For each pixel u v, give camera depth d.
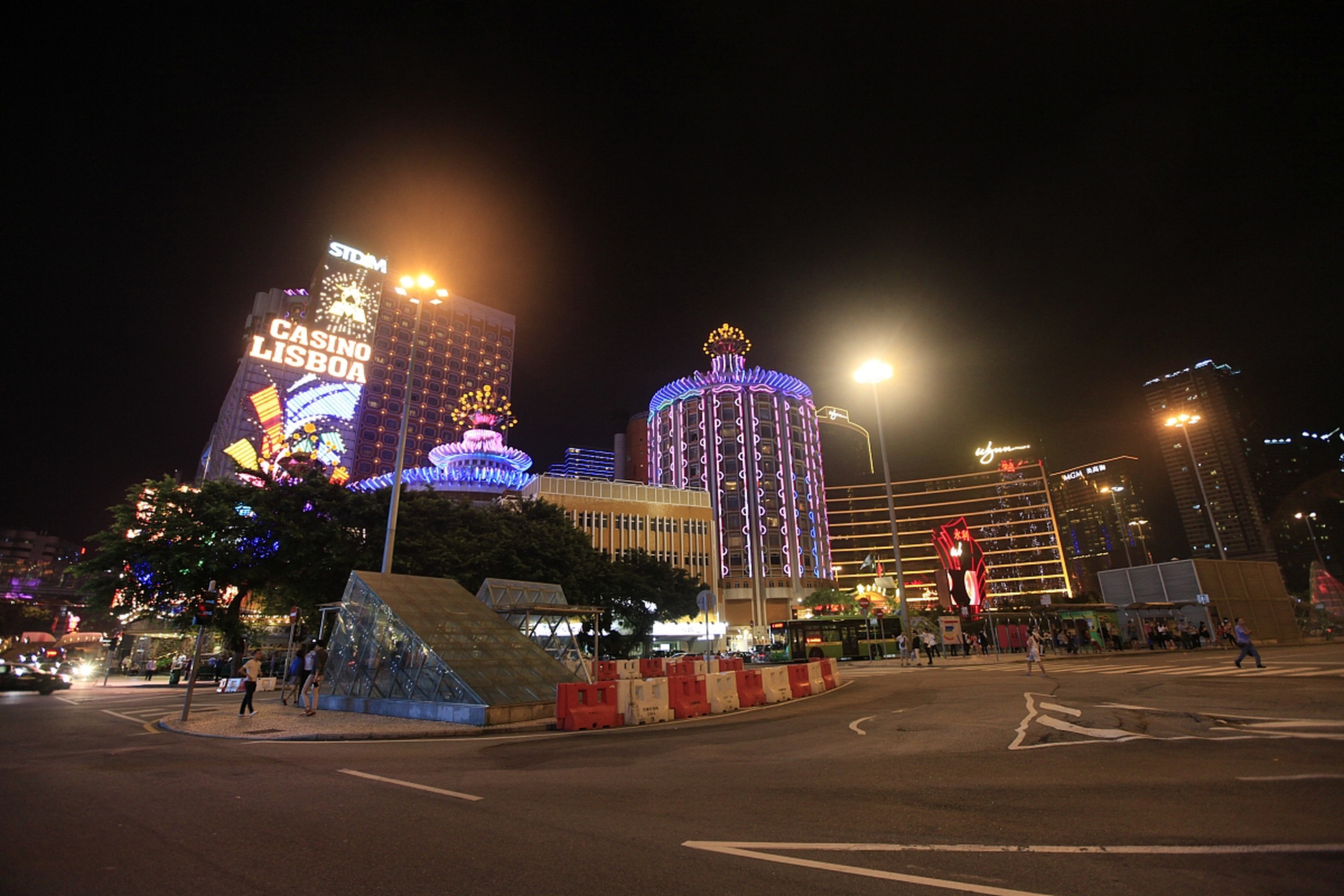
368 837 5.84
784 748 10.55
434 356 143.50
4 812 6.96
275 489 31.44
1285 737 9.16
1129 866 4.58
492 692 15.22
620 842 5.54
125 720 17.59
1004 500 185.38
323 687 18.70
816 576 102.81
